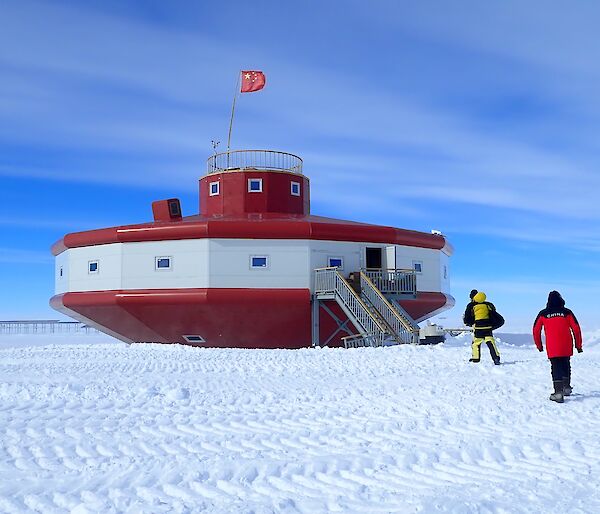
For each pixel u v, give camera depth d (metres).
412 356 17.45
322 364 16.11
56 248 33.81
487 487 5.56
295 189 35.53
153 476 6.03
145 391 11.20
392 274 29.11
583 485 5.55
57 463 6.59
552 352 9.85
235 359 17.56
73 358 18.11
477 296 15.42
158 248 29.59
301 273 29.02
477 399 10.14
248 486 5.73
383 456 6.69
